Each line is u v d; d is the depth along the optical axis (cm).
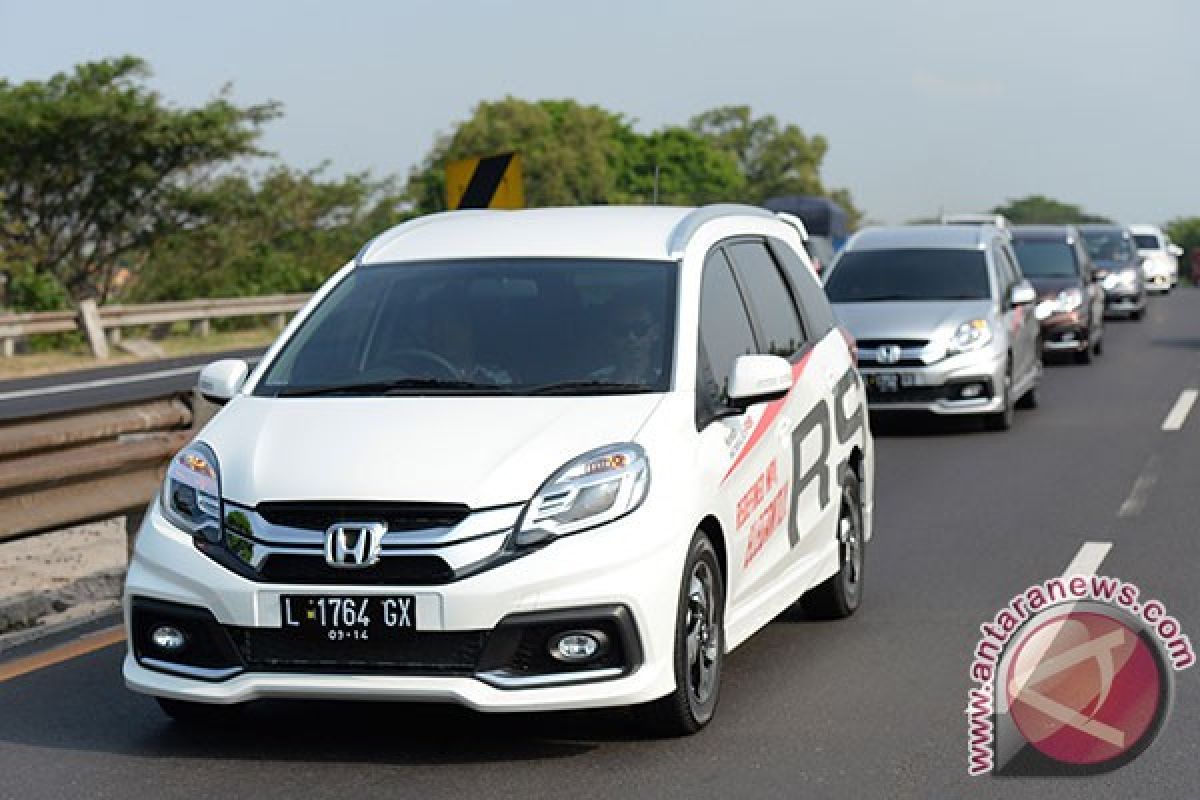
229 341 8812
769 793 1545
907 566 2675
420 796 1544
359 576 1584
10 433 2250
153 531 1670
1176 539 2898
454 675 1579
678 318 1858
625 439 1667
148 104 10788
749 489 1864
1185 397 5441
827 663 2041
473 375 1816
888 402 4488
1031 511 3225
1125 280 10181
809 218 17250
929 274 4722
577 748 1688
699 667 1734
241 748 1702
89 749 1706
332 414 1736
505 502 1593
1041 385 5944
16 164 10669
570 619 1580
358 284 1973
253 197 11619
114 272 11612
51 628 2275
